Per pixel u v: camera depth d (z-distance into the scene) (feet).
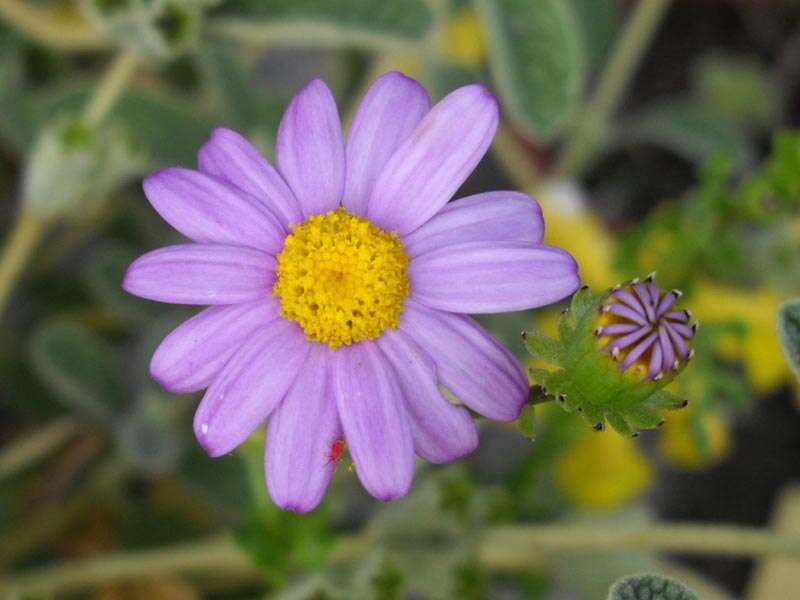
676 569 0.58
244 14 0.51
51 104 0.58
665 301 0.32
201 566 0.54
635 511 0.61
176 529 0.59
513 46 0.51
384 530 0.52
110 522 0.61
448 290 0.33
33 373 0.61
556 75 0.51
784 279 0.59
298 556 0.46
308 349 0.33
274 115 0.60
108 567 0.53
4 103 0.58
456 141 0.33
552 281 0.32
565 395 0.32
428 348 0.33
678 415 0.61
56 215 0.53
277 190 0.34
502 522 0.52
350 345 0.33
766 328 0.60
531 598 0.57
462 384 0.33
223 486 0.56
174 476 0.57
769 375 0.61
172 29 0.50
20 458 0.59
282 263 0.33
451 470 0.52
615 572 0.57
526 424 0.33
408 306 0.33
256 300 0.33
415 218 0.34
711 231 0.53
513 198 0.34
